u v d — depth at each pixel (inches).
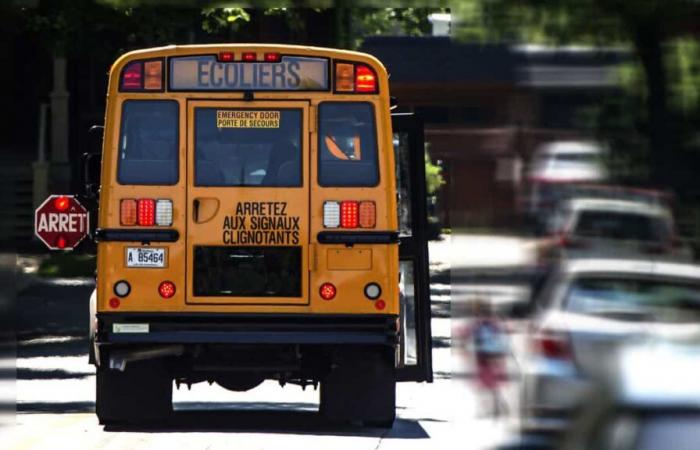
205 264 1599.4
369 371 1653.5
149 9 3437.5
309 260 1599.4
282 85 1621.6
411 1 3956.7
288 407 2000.5
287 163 1612.9
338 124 1621.6
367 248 1603.1
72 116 5275.6
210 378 1697.8
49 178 4899.1
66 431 1626.5
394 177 1616.6
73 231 2308.1
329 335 1592.0
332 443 1542.8
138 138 1615.4
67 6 3459.6
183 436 1579.7
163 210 1603.1
